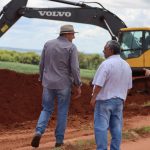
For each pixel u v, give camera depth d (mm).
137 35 33656
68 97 15305
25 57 60094
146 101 29781
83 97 27609
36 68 46562
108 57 12508
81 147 15250
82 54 57469
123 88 12492
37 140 15039
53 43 15148
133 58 33688
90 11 37281
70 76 15250
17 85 26500
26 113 23422
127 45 33812
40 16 36469
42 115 15203
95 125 12430
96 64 56969
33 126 21125
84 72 48500
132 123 20484
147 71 15789
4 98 24047
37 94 25969
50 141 16938
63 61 15086
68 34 15148
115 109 12461
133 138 17094
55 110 23219
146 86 32000
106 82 12320
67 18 37094
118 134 12516
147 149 15188
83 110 25297
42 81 15461
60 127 15281
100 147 12312
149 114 24141
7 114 22375
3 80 26703
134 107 26375
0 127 20578
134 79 32062
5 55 60594
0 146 16172
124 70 12430
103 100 12328
